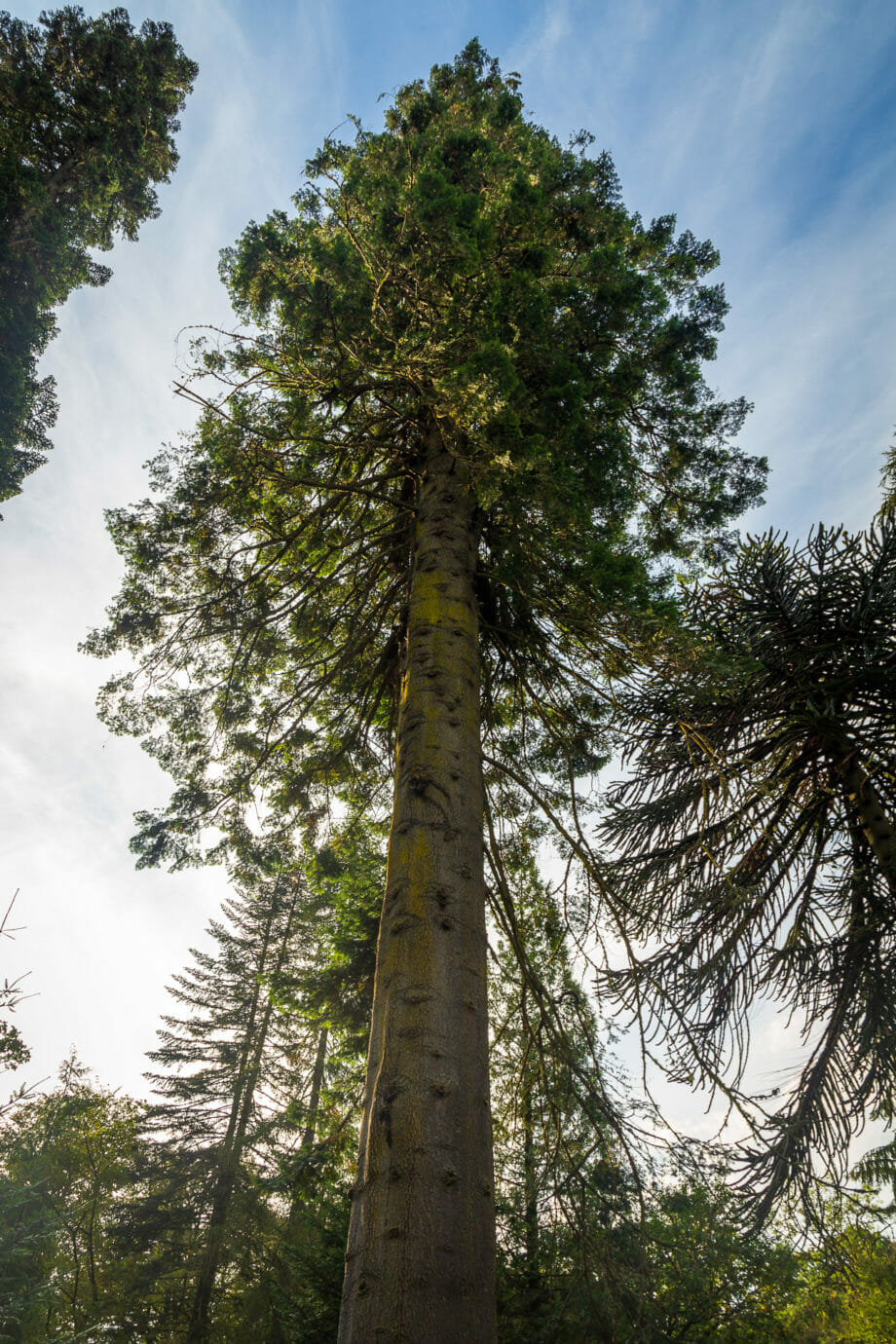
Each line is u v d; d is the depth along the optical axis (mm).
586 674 6754
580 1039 5320
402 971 3406
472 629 5355
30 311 14289
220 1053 20719
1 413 13719
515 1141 5734
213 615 6996
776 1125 5703
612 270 7074
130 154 18625
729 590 6785
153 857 7273
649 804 7004
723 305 8359
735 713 6406
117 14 18594
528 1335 5812
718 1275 6504
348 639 7281
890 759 6191
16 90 17109
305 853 7871
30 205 14852
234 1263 17641
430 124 7879
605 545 5281
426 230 5332
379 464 7137
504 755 7344
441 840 3936
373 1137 2895
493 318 5812
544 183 7559
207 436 6570
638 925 6547
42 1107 22547
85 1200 20016
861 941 5953
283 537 6820
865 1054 5926
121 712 7312
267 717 7223
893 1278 11305
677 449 8625
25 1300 10258
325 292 5598
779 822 6594
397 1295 2391
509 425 5141
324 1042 18828
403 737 4586
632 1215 4578
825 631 6469
